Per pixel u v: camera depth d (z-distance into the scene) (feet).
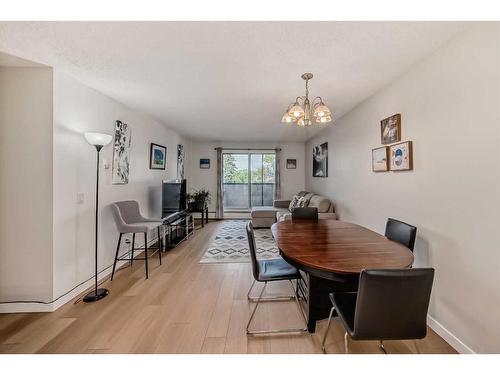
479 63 4.74
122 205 10.09
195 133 18.15
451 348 5.40
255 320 6.57
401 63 6.68
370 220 9.63
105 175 9.46
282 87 8.59
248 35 5.36
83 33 5.26
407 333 3.82
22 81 6.89
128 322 6.44
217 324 6.37
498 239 4.42
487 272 4.64
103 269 9.32
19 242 6.95
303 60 6.52
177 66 6.92
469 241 5.02
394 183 7.88
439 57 5.83
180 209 14.76
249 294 7.91
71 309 7.09
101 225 9.21
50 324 6.34
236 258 11.55
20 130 6.89
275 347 5.51
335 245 5.95
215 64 6.79
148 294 8.01
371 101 9.52
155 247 13.12
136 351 5.35
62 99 7.30
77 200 7.98
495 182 4.46
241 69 7.11
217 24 4.95
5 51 6.05
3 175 6.89
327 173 15.48
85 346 5.50
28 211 6.93
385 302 3.69
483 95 4.67
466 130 5.07
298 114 6.85
